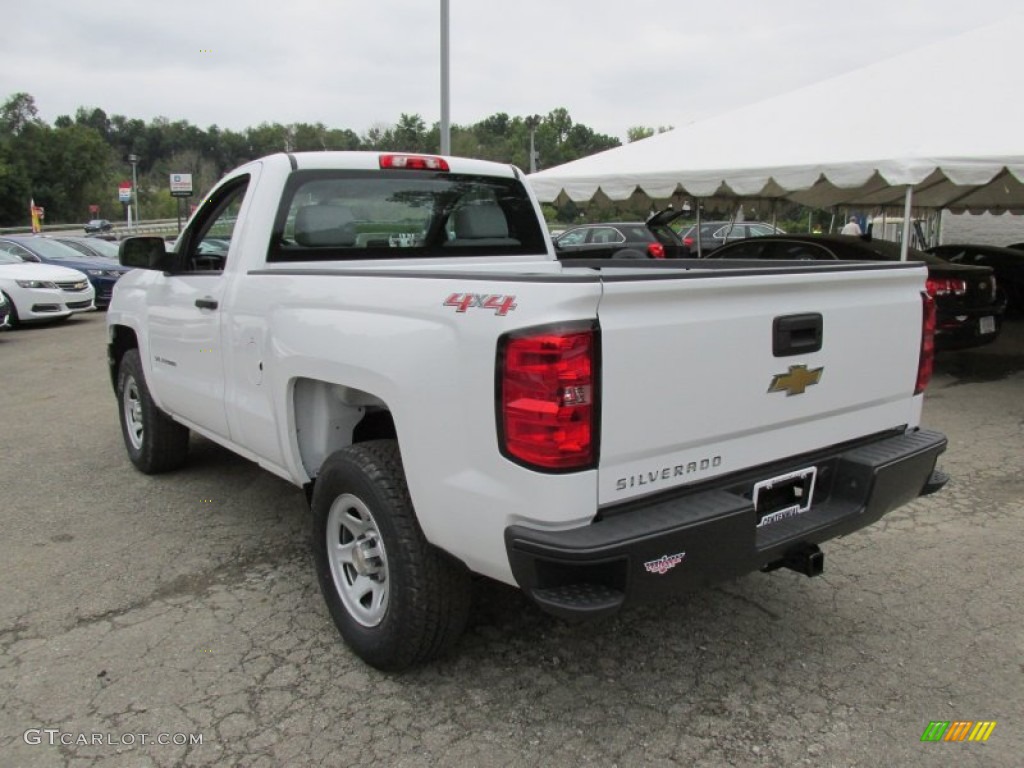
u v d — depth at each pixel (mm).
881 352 3100
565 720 2768
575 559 2244
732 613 3502
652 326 2375
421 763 2555
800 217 32188
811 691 2928
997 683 2969
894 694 2906
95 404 7758
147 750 2615
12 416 7270
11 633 3348
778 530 2750
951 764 2543
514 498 2346
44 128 83500
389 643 2885
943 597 3633
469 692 2930
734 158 8727
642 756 2586
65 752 2600
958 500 4855
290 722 2758
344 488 3010
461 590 2850
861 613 3494
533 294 2291
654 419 2418
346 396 3199
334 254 3984
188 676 3031
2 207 77312
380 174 4090
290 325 3236
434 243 4344
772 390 2725
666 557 2354
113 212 86875
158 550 4195
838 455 3016
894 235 19203
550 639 3293
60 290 13953
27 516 4680
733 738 2672
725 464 2666
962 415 6914
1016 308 12703
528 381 2260
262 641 3285
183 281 4348
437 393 2525
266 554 4145
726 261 4191
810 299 2811
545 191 10148
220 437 4223
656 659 3141
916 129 7816
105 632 3357
